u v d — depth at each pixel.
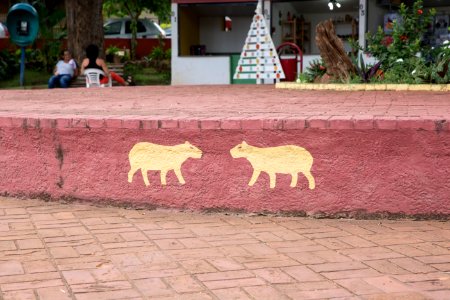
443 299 3.19
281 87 11.21
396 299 3.20
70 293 3.35
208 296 3.29
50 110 6.71
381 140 4.81
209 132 5.06
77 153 5.36
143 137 5.20
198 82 18.78
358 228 4.64
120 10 27.95
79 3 18.08
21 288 3.42
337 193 4.92
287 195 5.00
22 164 5.56
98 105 7.59
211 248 4.13
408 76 9.83
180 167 5.15
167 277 3.58
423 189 4.81
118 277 3.59
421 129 4.75
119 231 4.57
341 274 3.59
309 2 18.06
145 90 11.37
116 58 22.19
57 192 5.46
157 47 24.67
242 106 7.00
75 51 18.20
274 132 4.96
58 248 4.15
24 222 4.83
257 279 3.53
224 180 5.09
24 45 17.86
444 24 17.33
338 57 10.48
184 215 5.10
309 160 4.93
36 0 20.00
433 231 4.53
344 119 4.86
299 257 3.92
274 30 18.06
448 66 9.65
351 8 18.50
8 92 11.18
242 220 4.93
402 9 10.60
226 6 18.45
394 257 3.91
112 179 5.30
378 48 10.48
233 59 18.48
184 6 18.56
